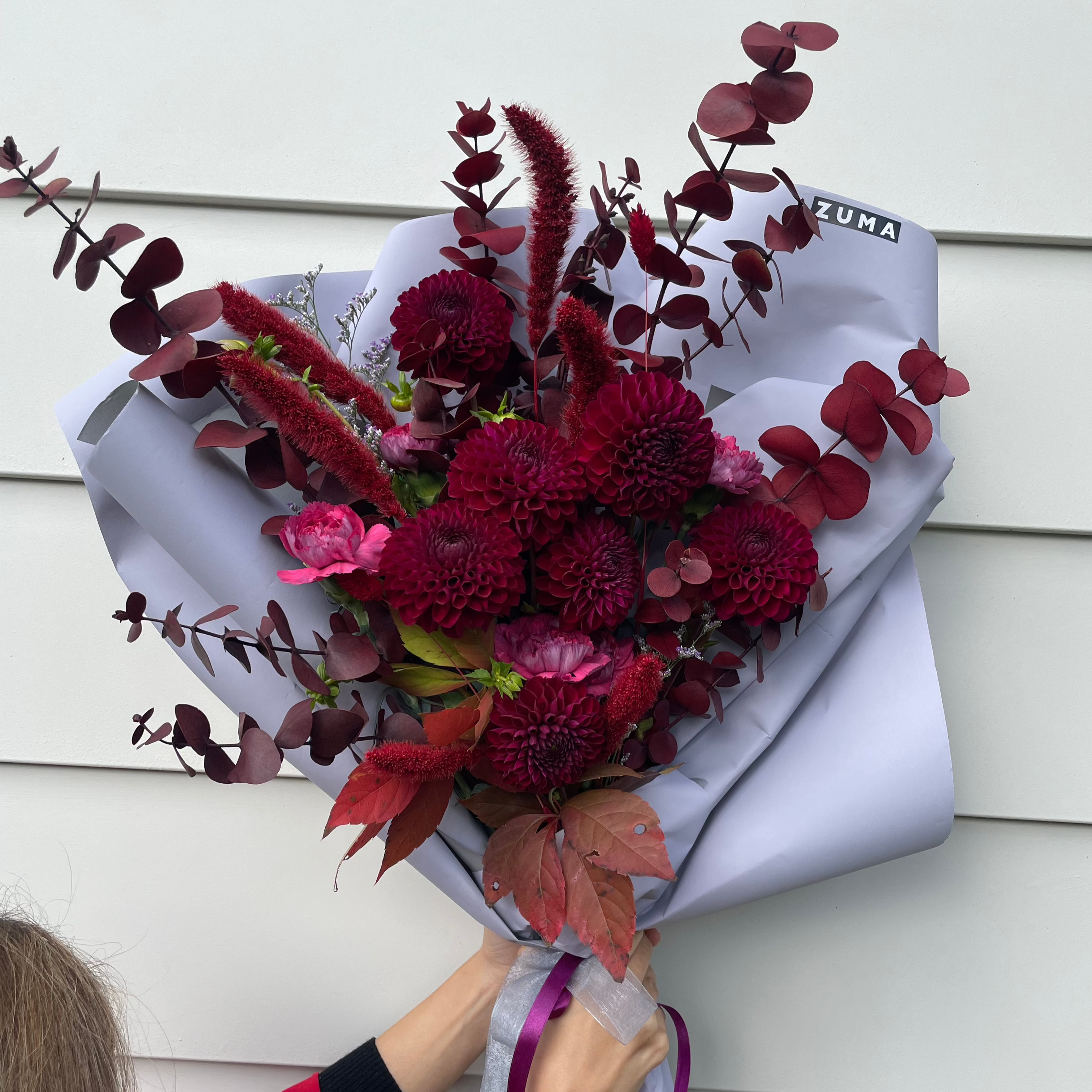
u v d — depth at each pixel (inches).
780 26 26.5
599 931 16.8
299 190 26.7
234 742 27.1
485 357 19.4
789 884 21.6
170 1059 27.5
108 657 27.0
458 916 27.0
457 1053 23.8
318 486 19.0
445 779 17.4
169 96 26.6
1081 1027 26.6
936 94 26.5
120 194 26.7
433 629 16.5
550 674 17.5
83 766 27.1
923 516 21.6
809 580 18.4
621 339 20.3
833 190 26.6
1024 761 26.4
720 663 20.0
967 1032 26.8
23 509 27.0
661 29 26.6
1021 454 26.4
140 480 18.3
